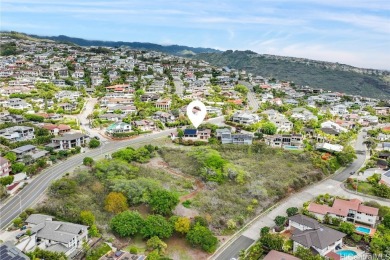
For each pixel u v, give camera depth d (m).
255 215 89.56
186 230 76.31
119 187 89.62
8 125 134.62
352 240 77.44
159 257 67.75
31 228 70.19
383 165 122.19
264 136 145.25
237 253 73.56
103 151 126.00
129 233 73.88
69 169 106.44
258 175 109.50
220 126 158.88
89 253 67.50
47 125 140.00
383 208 87.19
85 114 174.62
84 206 82.25
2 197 85.31
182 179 107.31
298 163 121.00
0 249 57.50
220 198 94.94
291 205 95.38
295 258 66.44
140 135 149.12
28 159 107.44
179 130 143.75
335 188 106.56
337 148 131.38
